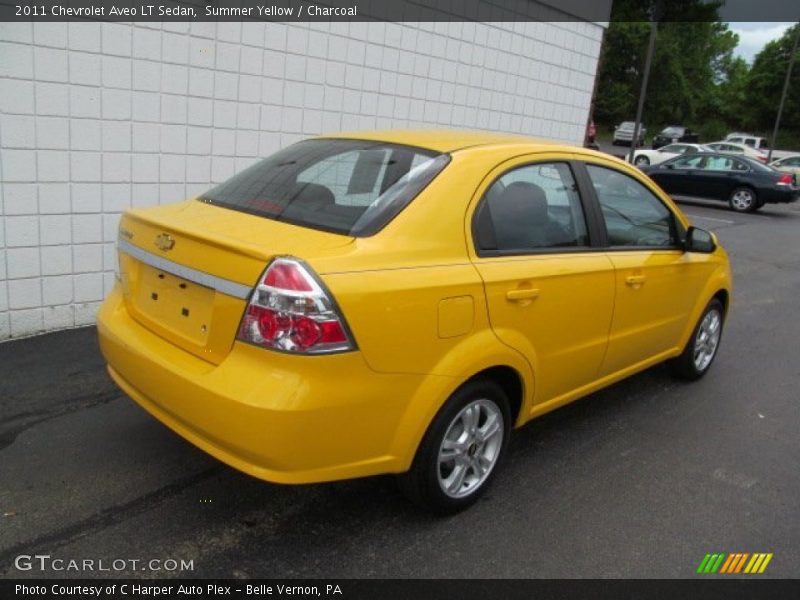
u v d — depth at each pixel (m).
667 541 3.12
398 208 2.88
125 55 4.96
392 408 2.72
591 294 3.60
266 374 2.49
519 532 3.10
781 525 3.33
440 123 7.77
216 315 2.65
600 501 3.42
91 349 4.77
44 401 3.99
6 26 4.38
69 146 4.82
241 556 2.81
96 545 2.81
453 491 3.12
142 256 3.05
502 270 3.08
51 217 4.84
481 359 2.97
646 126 70.56
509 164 3.31
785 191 17.81
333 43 6.35
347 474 2.68
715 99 76.44
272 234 2.77
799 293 8.88
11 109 4.50
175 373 2.71
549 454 3.89
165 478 3.31
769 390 5.16
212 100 5.55
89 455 3.46
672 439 4.19
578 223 3.67
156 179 5.34
